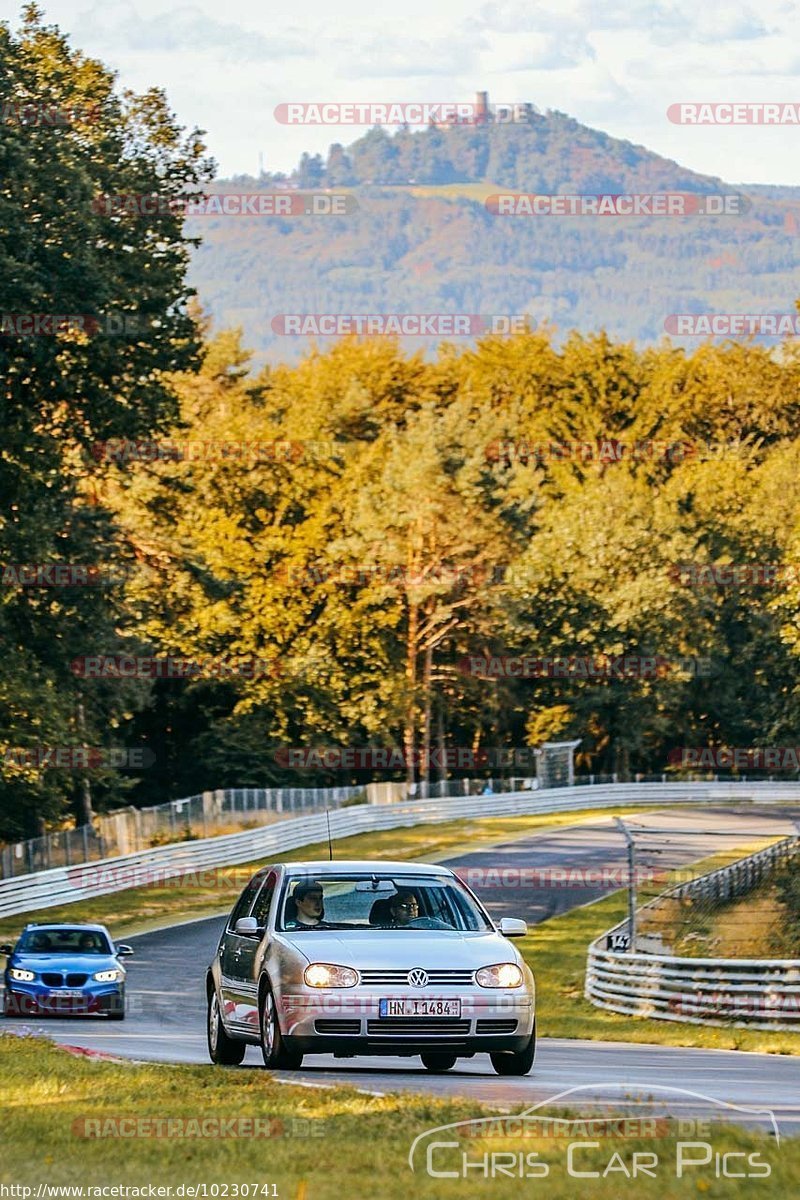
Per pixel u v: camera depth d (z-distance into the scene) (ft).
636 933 283.18
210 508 651.66
